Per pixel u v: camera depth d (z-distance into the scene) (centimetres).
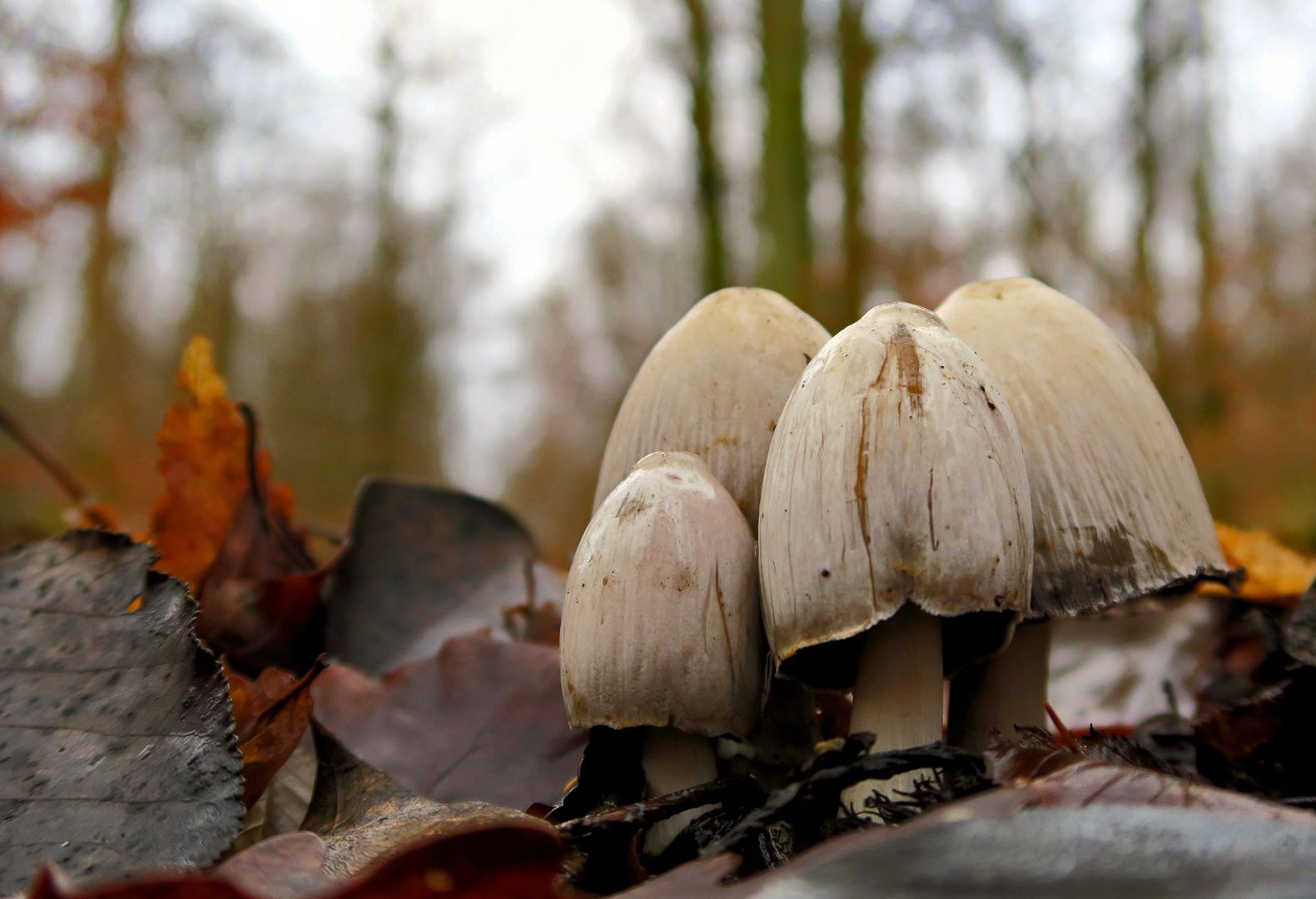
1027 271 196
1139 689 37
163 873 22
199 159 290
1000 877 18
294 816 25
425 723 29
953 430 23
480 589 37
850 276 167
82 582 25
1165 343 190
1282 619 36
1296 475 167
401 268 331
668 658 23
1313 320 184
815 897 18
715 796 24
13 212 140
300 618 33
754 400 27
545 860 19
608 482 28
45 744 23
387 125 331
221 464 36
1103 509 25
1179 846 19
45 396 256
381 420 321
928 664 24
